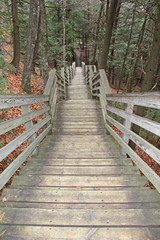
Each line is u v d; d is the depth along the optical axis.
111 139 3.90
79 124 4.91
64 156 3.04
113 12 6.93
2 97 1.59
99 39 13.91
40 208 1.66
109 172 2.44
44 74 7.00
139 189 1.96
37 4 5.91
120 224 1.45
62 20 13.16
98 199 1.81
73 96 8.72
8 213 1.56
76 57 28.27
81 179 2.23
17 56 8.36
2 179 1.46
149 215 1.54
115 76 17.27
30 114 2.50
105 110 4.34
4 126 1.60
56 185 2.12
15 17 8.02
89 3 12.84
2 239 1.31
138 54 8.73
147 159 5.54
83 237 1.33
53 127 4.73
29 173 2.41
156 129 1.50
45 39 6.80
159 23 3.79
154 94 1.59
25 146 3.81
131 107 2.42
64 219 1.50
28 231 1.38
